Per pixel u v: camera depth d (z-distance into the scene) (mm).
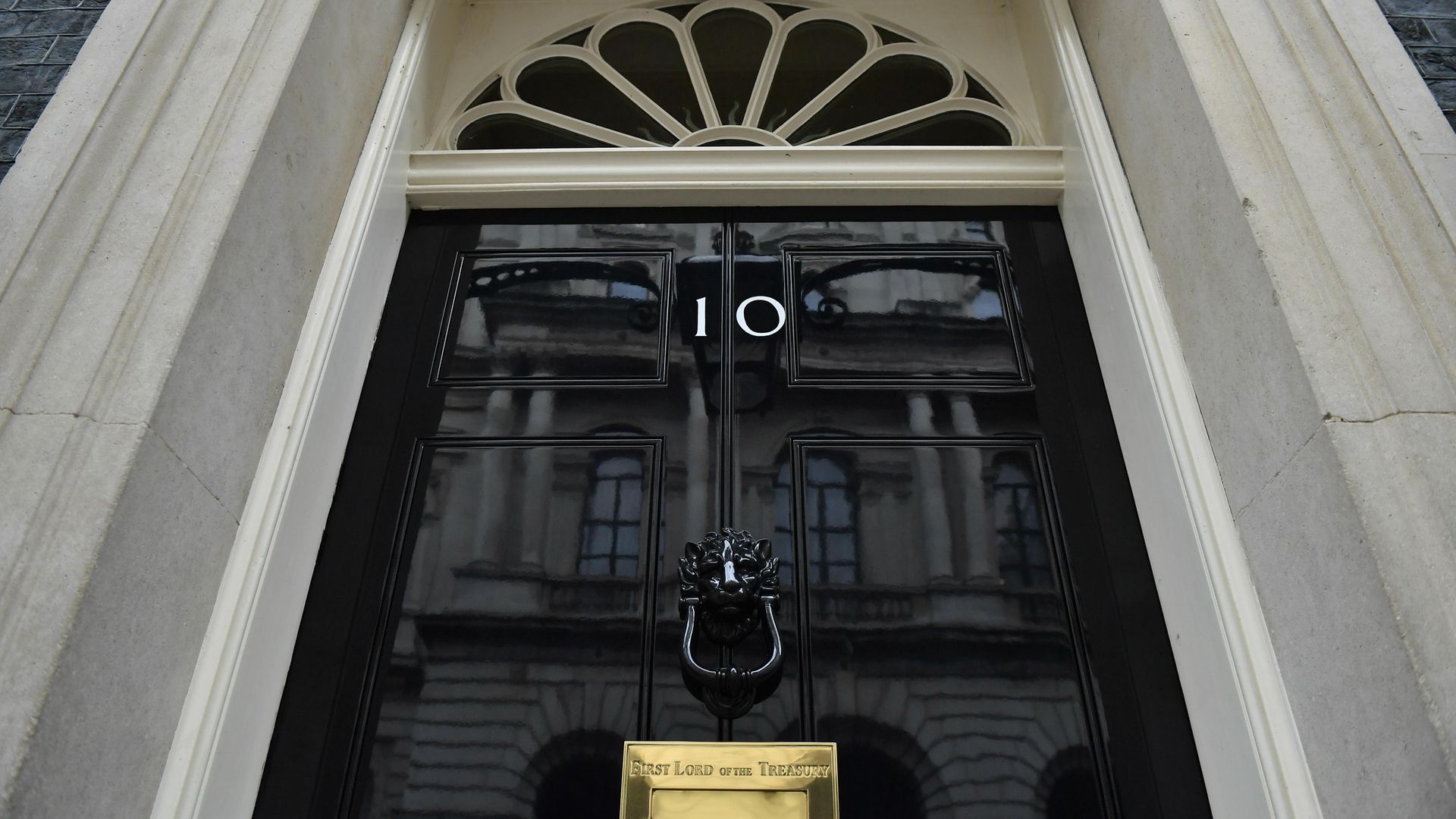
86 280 1458
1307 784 1360
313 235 1873
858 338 2182
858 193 2355
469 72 2652
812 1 2779
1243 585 1534
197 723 1394
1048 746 1692
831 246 2334
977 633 1805
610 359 2146
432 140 2502
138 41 1717
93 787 1194
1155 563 1820
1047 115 2465
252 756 1562
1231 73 1745
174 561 1394
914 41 2740
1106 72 2166
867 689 1745
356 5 2104
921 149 2385
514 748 1682
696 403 2078
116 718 1247
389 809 1625
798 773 1640
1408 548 1242
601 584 1852
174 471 1398
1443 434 1329
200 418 1467
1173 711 1706
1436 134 1730
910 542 1904
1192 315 1746
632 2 2779
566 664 1766
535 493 1960
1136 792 1646
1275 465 1467
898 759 1681
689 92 2672
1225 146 1640
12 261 1453
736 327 2193
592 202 2377
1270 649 1468
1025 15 2656
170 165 1590
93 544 1232
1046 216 2375
